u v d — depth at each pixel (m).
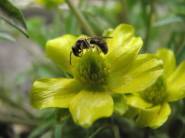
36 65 0.12
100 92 0.07
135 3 0.12
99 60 0.07
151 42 0.13
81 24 0.10
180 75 0.08
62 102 0.07
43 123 0.10
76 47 0.07
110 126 0.09
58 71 0.11
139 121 0.07
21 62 0.15
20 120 0.11
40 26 0.13
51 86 0.07
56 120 0.08
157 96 0.08
